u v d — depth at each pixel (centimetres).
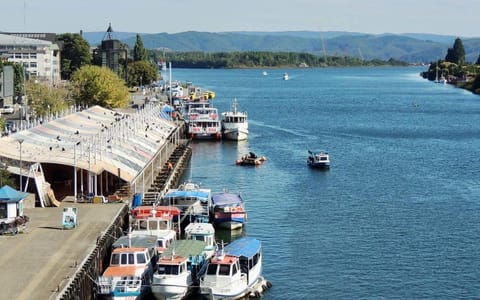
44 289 10369
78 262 11544
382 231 16825
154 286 11788
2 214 13588
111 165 17662
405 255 15038
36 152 17388
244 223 17212
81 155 17600
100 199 16400
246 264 12675
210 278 12112
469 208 19162
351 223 17562
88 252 12150
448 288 13212
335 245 15675
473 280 13625
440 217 18175
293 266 14288
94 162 17250
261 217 18112
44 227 13912
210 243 14075
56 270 11194
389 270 14112
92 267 11762
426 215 18375
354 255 15012
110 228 13850
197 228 14350
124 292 11519
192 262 12500
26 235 13300
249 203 19712
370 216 18250
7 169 15875
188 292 12175
